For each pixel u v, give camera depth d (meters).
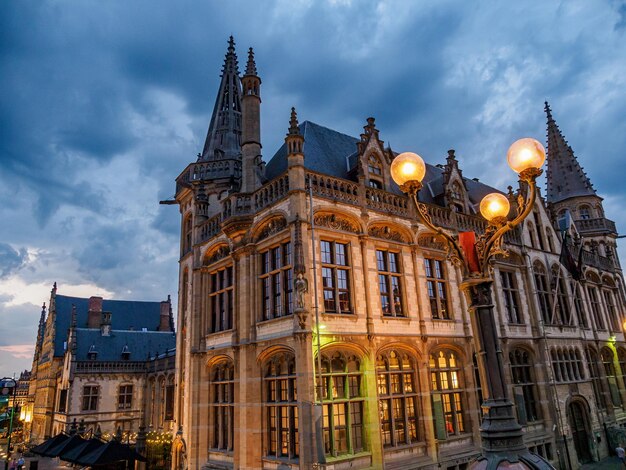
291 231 22.42
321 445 19.00
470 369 26.66
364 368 22.17
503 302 31.73
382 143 28.52
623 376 42.66
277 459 21.34
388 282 24.97
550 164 56.16
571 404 33.62
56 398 60.00
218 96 40.66
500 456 8.53
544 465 8.38
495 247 10.55
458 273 28.81
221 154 35.84
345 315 22.19
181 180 37.31
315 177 23.67
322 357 21.09
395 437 22.27
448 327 26.72
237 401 24.27
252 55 29.61
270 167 30.84
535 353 32.34
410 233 26.75
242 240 25.92
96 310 66.81
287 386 21.72
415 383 24.14
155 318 75.50
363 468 20.59
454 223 29.78
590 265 43.31
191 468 26.33
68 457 28.50
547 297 35.91
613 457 33.81
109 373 55.56
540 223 37.94
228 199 27.69
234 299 25.91
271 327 23.09
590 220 50.62
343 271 23.45
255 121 28.55
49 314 71.44
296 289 20.94
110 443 27.19
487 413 9.13
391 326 23.86
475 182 42.22
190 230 36.00
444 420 23.86
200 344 28.44
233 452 24.16
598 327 41.75
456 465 23.62
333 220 23.66
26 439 65.56
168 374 51.41
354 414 21.61
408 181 10.38
